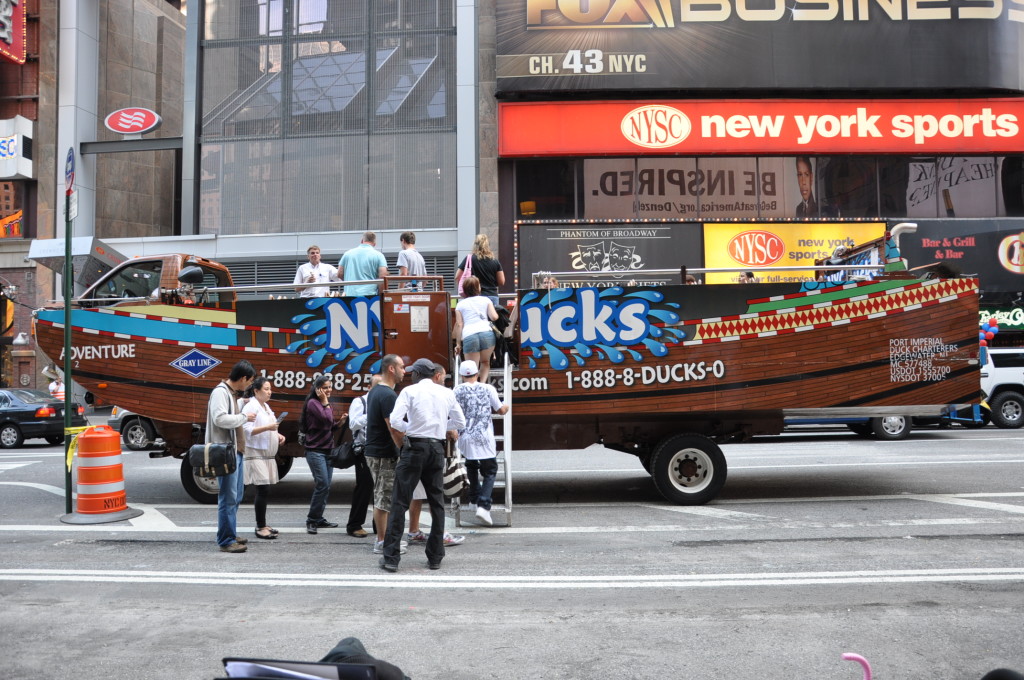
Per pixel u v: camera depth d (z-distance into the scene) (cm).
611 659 438
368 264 1063
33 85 2536
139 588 592
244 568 657
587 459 1439
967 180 2208
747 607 530
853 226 2180
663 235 2180
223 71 2338
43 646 466
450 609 533
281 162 2305
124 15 2841
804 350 931
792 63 2173
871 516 852
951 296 938
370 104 2291
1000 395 1861
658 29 2172
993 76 2172
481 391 835
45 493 1100
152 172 2925
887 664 426
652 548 719
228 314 976
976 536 744
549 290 946
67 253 910
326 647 459
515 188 2209
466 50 2247
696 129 2169
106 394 981
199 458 707
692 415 950
